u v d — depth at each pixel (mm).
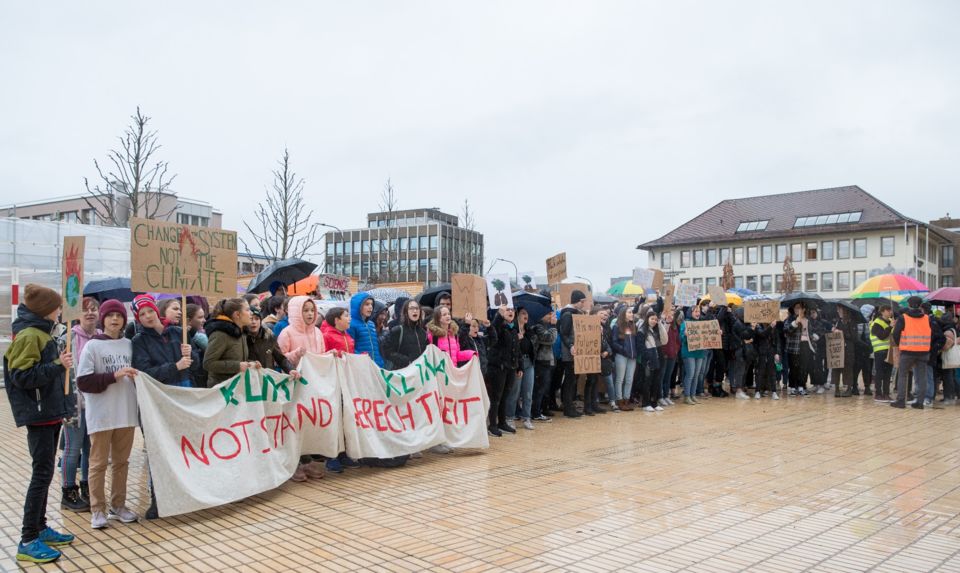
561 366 11930
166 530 5582
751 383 16391
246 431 6461
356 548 5117
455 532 5484
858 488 6879
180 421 5938
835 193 64812
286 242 32375
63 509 6227
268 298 9562
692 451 8812
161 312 6730
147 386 5711
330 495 6672
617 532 5477
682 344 13820
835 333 15148
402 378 8156
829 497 6535
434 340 9344
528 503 6336
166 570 4707
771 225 65062
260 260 41250
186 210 54844
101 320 5773
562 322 11672
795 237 63125
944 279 75250
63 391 5125
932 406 13367
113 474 5848
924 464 8008
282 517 5922
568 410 11859
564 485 7031
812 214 63812
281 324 8328
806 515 5945
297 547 5148
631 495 6613
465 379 8969
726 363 15477
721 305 14984
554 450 8922
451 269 84062
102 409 5625
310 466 7547
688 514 5969
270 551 5066
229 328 6418
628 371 12672
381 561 4840
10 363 4832
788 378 16125
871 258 59750
